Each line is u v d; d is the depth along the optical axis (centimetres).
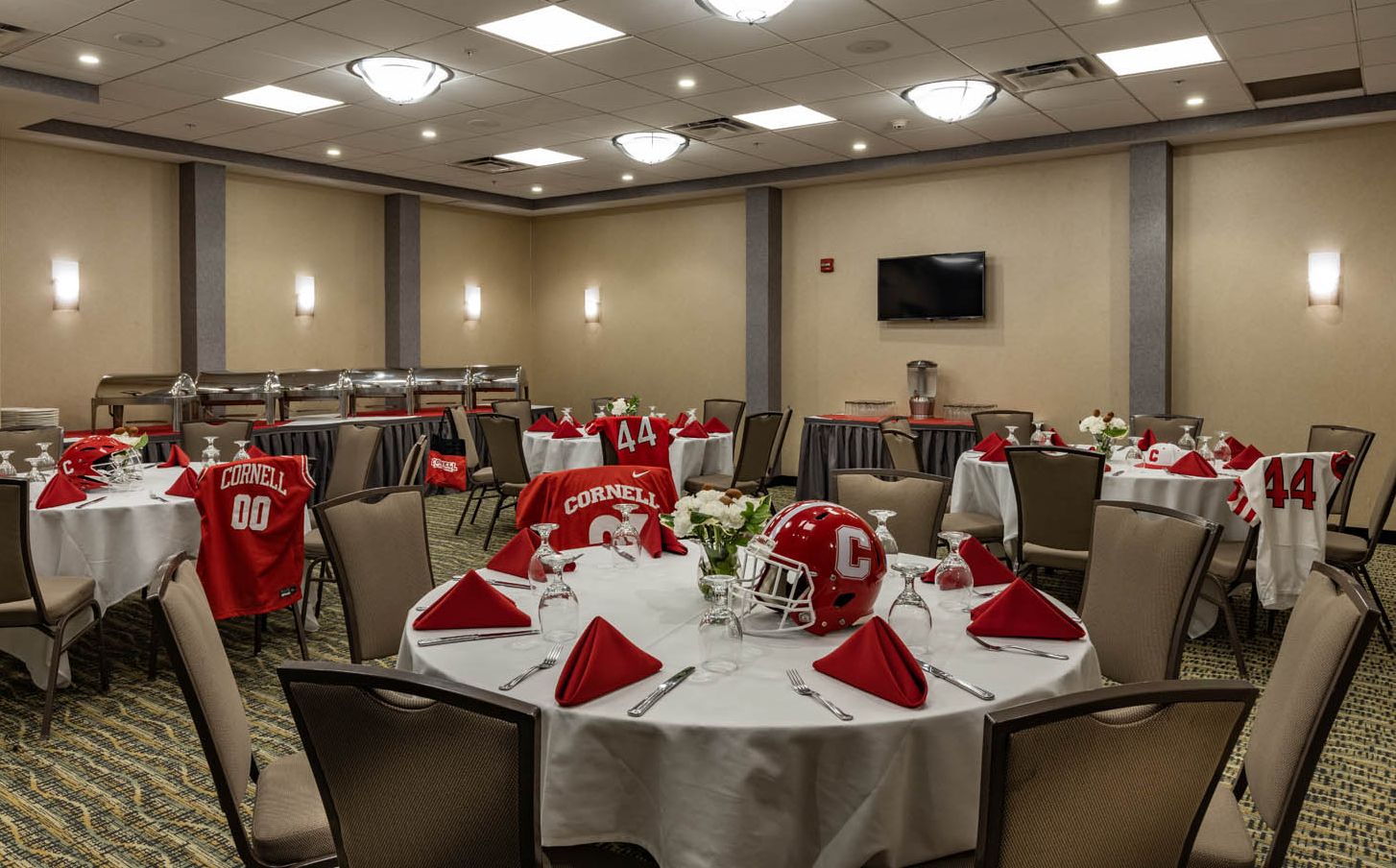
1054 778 135
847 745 168
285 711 371
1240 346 752
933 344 894
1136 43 553
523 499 313
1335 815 292
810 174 912
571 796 175
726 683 188
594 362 1130
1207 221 761
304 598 462
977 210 865
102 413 810
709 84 641
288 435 765
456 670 195
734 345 1023
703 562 237
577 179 983
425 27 527
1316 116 683
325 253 976
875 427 818
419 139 805
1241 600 540
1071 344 823
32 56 578
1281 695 190
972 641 214
